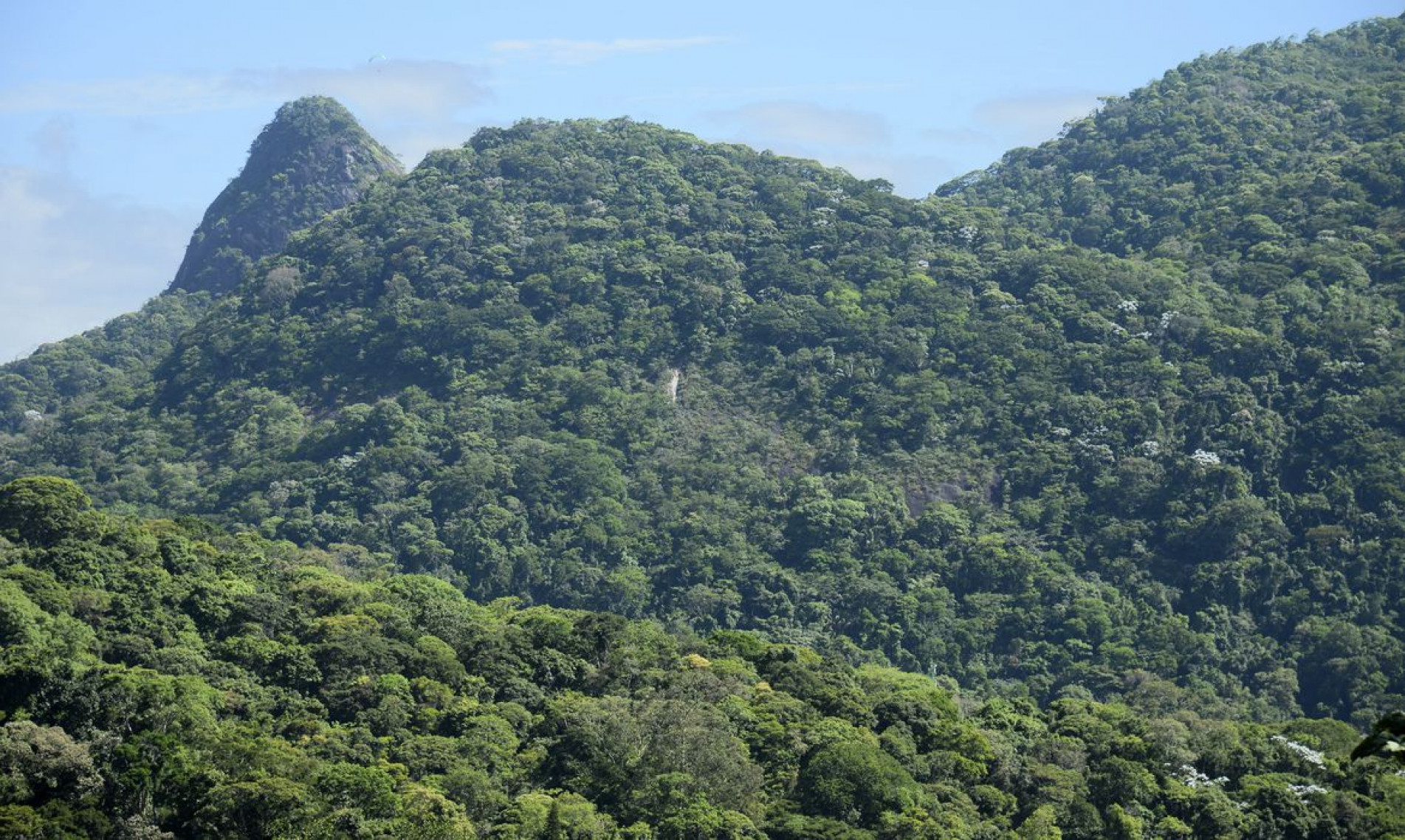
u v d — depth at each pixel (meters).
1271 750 185.38
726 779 159.62
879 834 158.12
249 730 159.25
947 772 171.88
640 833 150.75
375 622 186.50
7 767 145.12
